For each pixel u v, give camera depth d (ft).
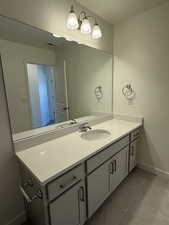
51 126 5.04
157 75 5.89
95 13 5.82
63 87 5.31
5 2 3.43
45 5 4.19
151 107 6.29
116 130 5.72
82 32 5.12
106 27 6.50
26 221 4.51
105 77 6.93
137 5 5.35
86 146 4.25
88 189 4.01
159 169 6.58
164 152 6.30
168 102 5.80
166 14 5.29
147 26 5.82
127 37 6.47
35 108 4.52
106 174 4.68
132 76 6.60
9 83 3.80
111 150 4.78
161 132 6.22
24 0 3.73
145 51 6.05
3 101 3.71
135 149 6.68
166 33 5.41
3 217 4.05
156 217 4.52
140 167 7.18
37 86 4.52
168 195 5.41
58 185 3.12
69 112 5.68
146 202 5.10
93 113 6.68
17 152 3.99
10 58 3.77
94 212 4.52
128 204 5.03
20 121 4.13
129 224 4.32
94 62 6.29
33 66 4.33
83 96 6.13
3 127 3.75
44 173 2.92
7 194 4.04
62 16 4.67
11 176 4.05
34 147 4.31
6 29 3.59
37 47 4.33
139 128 6.75
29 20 3.89
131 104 6.88
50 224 3.12
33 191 3.55
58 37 4.70
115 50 6.98
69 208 3.51
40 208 3.30
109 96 7.30
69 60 5.33
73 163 3.30
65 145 4.38
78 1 5.01
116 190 5.72
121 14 5.95
